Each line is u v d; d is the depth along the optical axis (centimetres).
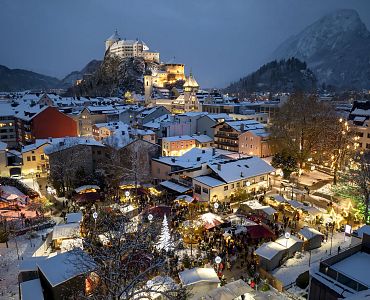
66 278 2636
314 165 7612
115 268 2142
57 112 9212
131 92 19500
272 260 3378
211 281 2831
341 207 5078
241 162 5869
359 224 4416
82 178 6053
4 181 6244
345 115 9375
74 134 9544
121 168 6003
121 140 6731
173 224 4197
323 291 2242
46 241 3941
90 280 2681
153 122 10025
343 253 2509
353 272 2341
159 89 19975
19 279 3042
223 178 5288
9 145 10631
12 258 3700
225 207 4959
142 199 5206
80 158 6394
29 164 7100
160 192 5503
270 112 11312
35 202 5072
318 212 4516
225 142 8362
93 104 13700
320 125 7169
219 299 2534
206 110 12394
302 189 6122
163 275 2789
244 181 5559
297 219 4591
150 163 6756
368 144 7656
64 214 4888
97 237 3441
